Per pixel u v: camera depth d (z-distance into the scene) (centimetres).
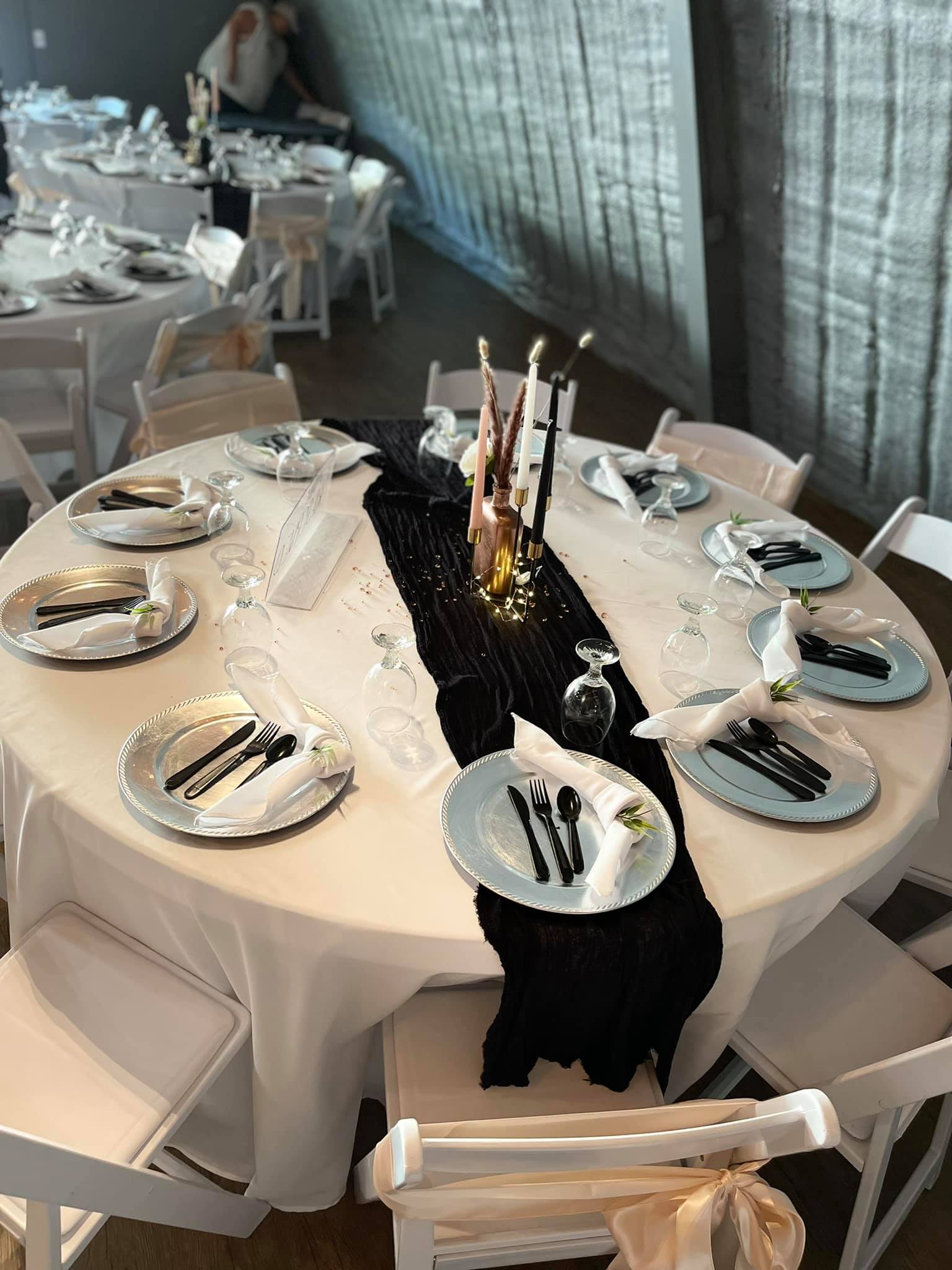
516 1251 135
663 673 179
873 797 154
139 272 389
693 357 477
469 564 211
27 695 158
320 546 210
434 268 790
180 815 137
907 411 377
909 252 329
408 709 164
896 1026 160
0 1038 143
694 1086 201
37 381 360
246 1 915
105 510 211
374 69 779
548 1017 135
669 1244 123
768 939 139
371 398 536
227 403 287
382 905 129
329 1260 170
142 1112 137
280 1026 142
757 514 243
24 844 153
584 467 256
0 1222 131
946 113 284
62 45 899
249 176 602
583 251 588
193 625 180
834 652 188
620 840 134
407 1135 101
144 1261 169
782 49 331
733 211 417
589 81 459
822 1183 189
